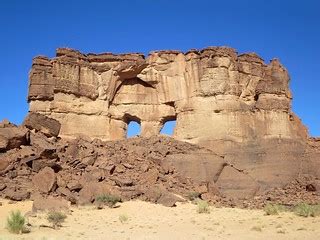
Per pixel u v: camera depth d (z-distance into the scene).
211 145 48.72
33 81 53.09
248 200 40.09
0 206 28.73
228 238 21.88
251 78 53.38
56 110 52.53
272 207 32.38
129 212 30.47
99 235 22.80
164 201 33.19
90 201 31.72
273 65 55.34
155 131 55.44
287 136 50.06
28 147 35.88
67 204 29.58
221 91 50.72
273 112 50.88
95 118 54.22
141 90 56.88
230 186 41.88
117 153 40.97
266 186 44.94
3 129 35.84
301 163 47.34
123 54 56.06
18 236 21.66
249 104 52.22
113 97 56.38
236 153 47.88
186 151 43.97
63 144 39.56
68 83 53.66
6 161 33.59
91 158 37.56
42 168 33.81
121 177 36.16
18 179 32.41
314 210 30.59
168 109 55.22
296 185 44.16
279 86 52.84
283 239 21.55
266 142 48.84
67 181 33.28
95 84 55.16
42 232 23.16
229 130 49.38
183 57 54.44
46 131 41.28
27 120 40.66
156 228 25.67
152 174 37.00
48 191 31.27
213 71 51.59
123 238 21.66
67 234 22.81
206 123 50.31
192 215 30.58
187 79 53.28
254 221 28.23
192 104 51.84
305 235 22.72
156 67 55.25
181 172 40.81
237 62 52.84
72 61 54.62
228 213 31.81
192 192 36.09
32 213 27.17
